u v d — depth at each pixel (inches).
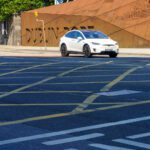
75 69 813.9
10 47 1990.7
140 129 348.2
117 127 354.9
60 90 559.8
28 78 689.6
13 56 1227.9
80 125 362.6
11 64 927.0
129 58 1136.8
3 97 508.4
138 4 1732.3
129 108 435.2
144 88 573.3
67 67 852.6
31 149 293.7
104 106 446.3
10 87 591.5
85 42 1183.6
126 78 679.1
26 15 2192.4
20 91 555.2
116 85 602.2
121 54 1358.3
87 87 585.6
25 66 881.5
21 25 2228.1
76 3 1993.1
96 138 321.1
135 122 372.5
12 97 508.1
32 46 2094.0
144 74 729.0
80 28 1876.2
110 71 775.7
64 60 1040.8
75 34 1232.8
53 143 308.2
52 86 598.2
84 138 321.1
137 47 1697.8
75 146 300.5
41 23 2090.3
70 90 558.9
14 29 2326.5
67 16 1945.1
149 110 424.8
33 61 1007.0
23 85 610.2
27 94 529.3
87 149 293.1
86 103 463.8
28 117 395.9
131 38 1707.7
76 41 1214.9
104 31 1780.3
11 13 2338.8
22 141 314.0
